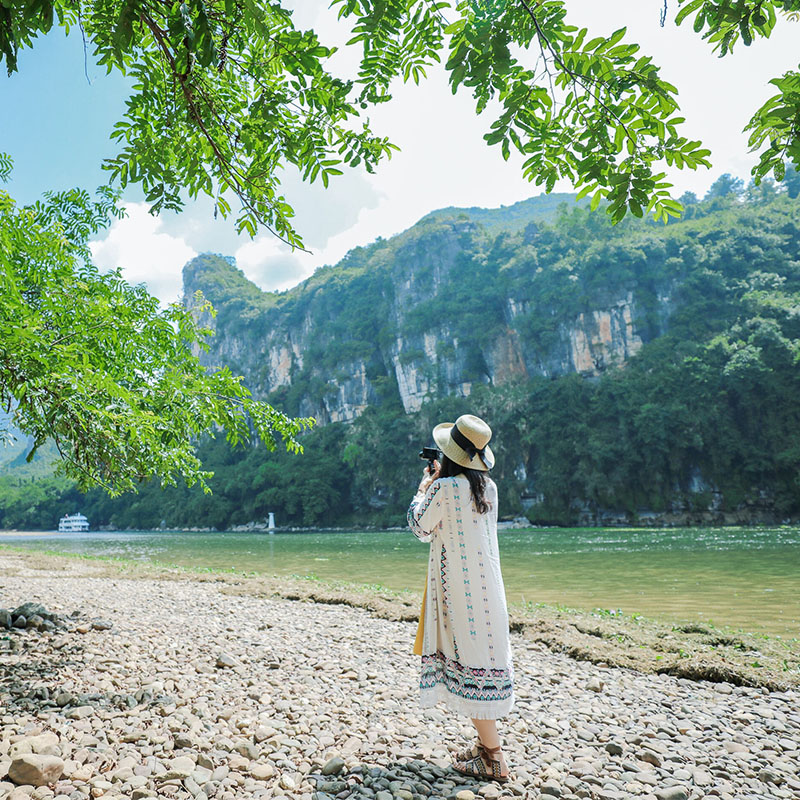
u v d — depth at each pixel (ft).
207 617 24.04
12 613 19.24
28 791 7.58
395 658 17.62
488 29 6.85
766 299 202.80
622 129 7.31
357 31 7.68
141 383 17.78
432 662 8.84
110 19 7.84
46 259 15.39
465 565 8.79
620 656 18.12
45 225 18.40
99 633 18.47
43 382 10.96
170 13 6.17
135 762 8.88
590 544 96.27
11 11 5.61
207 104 8.96
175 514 288.71
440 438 9.71
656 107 7.00
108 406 12.17
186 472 17.65
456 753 9.91
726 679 15.84
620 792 8.68
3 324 10.50
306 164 9.71
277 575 48.32
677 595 34.68
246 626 22.13
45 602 25.58
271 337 401.70
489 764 8.94
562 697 13.99
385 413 283.79
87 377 11.70
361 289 365.20
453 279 304.91
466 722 11.65
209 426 18.88
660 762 10.01
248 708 12.00
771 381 176.96
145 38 8.37
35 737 9.12
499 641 8.68
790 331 190.19
